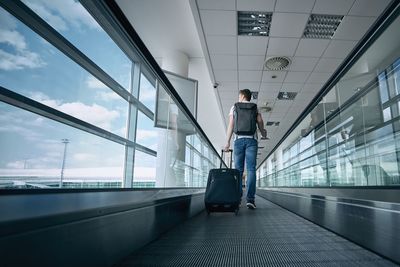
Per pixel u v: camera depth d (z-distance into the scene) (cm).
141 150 244
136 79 237
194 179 414
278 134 1261
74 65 196
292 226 222
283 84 675
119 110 232
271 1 388
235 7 402
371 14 410
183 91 543
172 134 322
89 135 186
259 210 355
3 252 60
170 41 555
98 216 102
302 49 511
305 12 410
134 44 181
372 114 234
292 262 122
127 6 455
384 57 222
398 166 182
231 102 809
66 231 83
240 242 162
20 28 154
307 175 370
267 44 496
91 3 156
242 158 340
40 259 71
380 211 133
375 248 137
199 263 119
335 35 464
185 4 449
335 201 191
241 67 585
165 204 193
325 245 155
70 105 195
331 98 293
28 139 149
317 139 331
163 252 138
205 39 484
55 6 203
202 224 233
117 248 117
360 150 232
